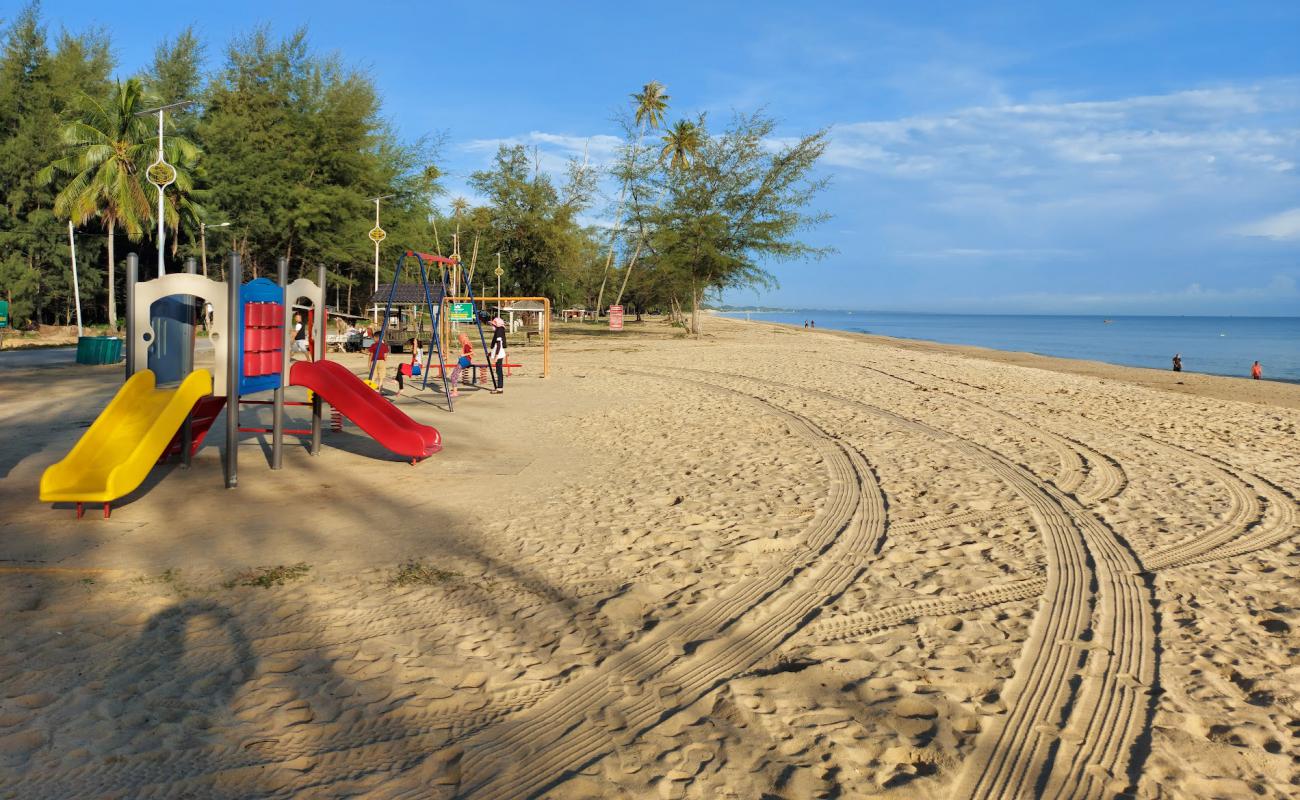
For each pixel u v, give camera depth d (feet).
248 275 178.09
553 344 137.49
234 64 165.99
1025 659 15.23
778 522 25.36
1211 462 36.70
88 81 153.89
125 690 13.69
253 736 12.31
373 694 13.75
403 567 20.47
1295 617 17.28
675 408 53.36
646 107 250.78
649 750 12.00
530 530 24.14
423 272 56.90
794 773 11.24
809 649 15.78
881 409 53.36
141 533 22.91
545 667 14.92
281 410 32.32
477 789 10.98
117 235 169.99
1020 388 68.54
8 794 10.62
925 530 24.62
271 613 17.26
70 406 49.24
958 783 11.07
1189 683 14.17
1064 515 26.53
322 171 169.89
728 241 147.95
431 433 35.29
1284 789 10.93
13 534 22.56
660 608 17.95
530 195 205.36
